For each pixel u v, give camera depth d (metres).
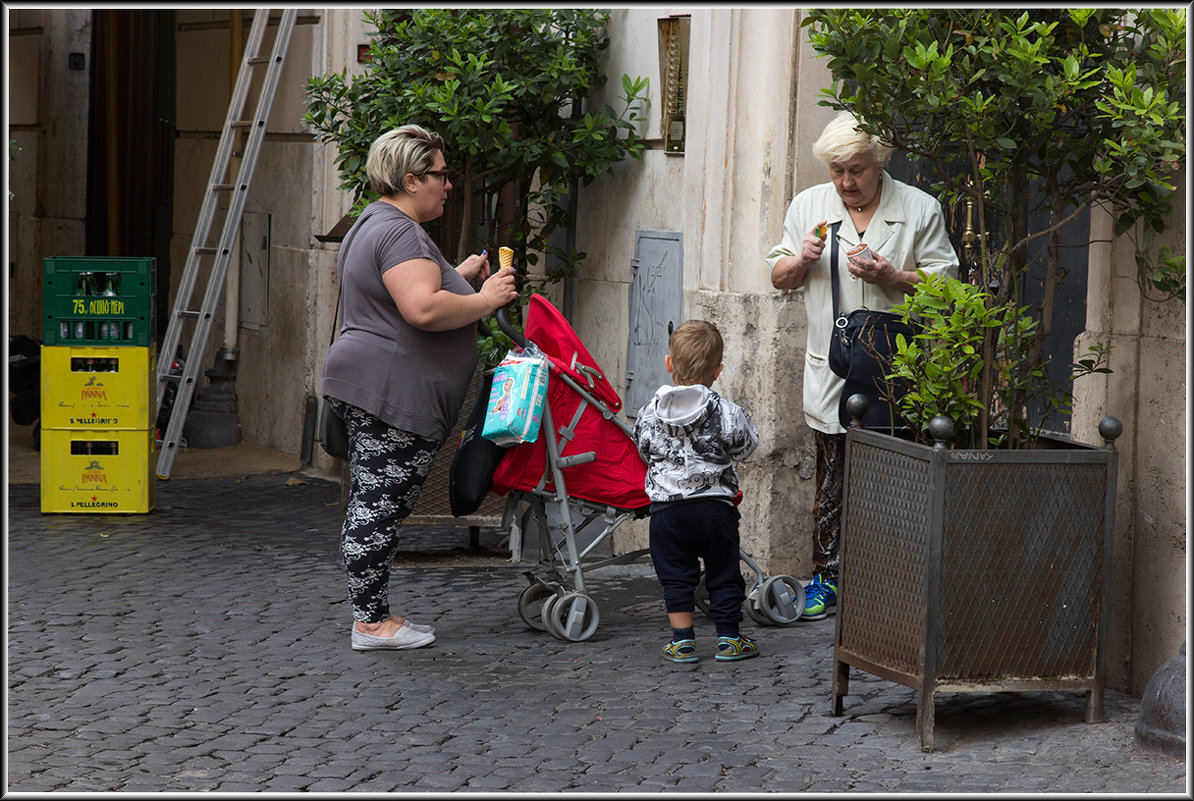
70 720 4.85
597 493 6.06
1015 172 5.07
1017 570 4.55
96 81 14.00
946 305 4.62
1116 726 4.73
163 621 6.19
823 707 5.00
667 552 5.59
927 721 4.52
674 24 7.67
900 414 5.08
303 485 10.19
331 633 6.04
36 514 8.65
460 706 5.02
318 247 10.83
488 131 7.80
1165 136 4.50
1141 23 4.73
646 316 7.87
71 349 8.56
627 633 6.09
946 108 4.78
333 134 8.66
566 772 4.35
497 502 7.64
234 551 7.70
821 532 6.33
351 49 10.38
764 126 6.88
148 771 4.35
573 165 8.12
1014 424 4.88
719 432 5.52
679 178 7.66
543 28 8.18
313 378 10.87
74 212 14.23
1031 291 6.36
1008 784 4.21
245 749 4.57
